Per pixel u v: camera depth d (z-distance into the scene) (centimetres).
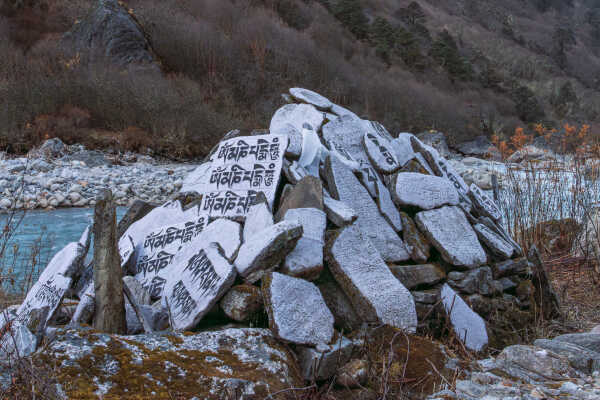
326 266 381
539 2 13188
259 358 292
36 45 2459
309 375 304
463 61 5306
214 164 500
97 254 324
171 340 283
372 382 315
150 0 3091
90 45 2462
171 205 511
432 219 448
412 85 3878
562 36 10462
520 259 474
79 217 1077
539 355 334
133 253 480
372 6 6794
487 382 305
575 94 6750
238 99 2739
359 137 541
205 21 3134
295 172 455
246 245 361
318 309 334
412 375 322
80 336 261
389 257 432
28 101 1853
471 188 552
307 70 3169
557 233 697
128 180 1430
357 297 356
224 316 357
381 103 3394
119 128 1972
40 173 1384
